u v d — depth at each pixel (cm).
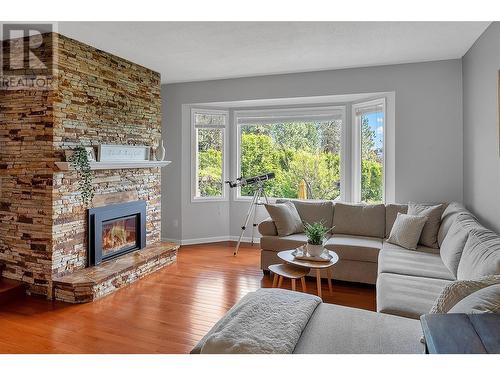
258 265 448
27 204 331
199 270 426
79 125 347
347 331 176
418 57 422
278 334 164
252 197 581
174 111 554
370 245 378
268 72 489
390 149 468
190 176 562
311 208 463
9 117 333
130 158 406
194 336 262
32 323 280
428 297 228
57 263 329
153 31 328
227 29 327
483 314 137
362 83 464
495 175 309
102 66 378
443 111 435
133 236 431
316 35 345
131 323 282
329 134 545
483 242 234
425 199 448
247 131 587
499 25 294
